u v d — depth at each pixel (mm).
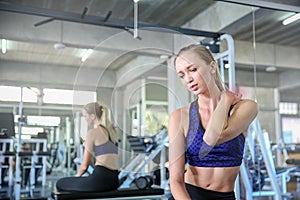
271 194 3227
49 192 2783
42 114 2838
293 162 3348
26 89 2838
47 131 2832
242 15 3203
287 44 3537
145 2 3066
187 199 994
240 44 3367
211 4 3195
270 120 3381
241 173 3162
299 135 3449
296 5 3004
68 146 2760
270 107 3402
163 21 3168
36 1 2945
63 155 2771
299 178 3316
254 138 3283
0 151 2740
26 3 2926
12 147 2770
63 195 2154
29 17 2936
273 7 2984
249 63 3400
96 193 2180
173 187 1009
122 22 3014
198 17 3209
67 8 2998
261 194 3199
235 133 958
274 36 3420
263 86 3426
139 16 3080
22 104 2814
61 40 2963
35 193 2781
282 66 3564
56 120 2844
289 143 3391
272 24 3334
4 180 2742
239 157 1113
